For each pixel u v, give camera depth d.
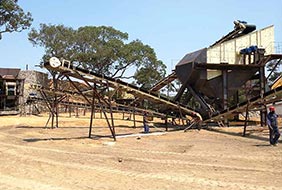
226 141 20.70
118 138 22.39
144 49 63.66
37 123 36.22
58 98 41.28
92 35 60.72
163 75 66.94
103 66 62.03
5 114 49.12
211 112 30.88
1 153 15.05
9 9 45.47
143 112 33.00
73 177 10.11
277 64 36.53
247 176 10.13
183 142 20.27
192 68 33.84
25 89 54.94
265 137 22.50
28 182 9.42
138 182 9.36
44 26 59.38
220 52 35.59
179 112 31.05
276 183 9.15
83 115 51.28
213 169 11.30
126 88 23.75
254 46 35.31
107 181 9.52
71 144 18.77
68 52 59.03
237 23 38.59
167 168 11.52
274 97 22.52
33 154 14.84
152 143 19.67
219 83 34.66
